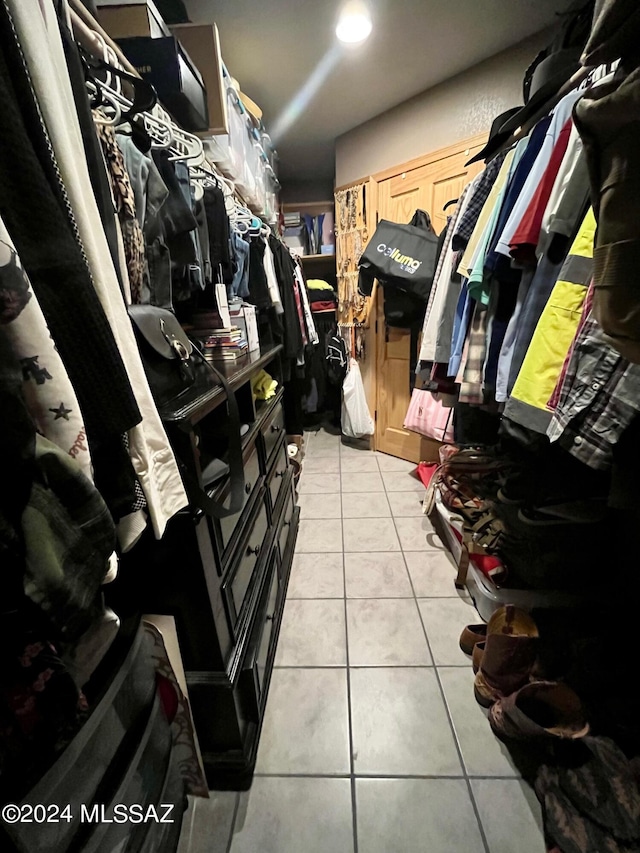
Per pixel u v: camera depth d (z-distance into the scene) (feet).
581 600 3.84
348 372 9.09
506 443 4.10
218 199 3.45
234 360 3.80
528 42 5.38
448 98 6.37
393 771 2.84
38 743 1.25
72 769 1.49
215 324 3.76
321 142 8.57
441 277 4.88
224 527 2.70
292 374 8.13
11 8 1.10
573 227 2.53
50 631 1.05
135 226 2.06
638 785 2.43
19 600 0.97
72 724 1.26
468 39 5.39
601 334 1.95
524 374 2.60
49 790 1.36
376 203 7.79
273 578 3.88
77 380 1.24
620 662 3.17
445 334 4.79
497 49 5.61
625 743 2.71
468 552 4.42
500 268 3.27
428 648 3.85
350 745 3.02
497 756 2.91
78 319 1.22
